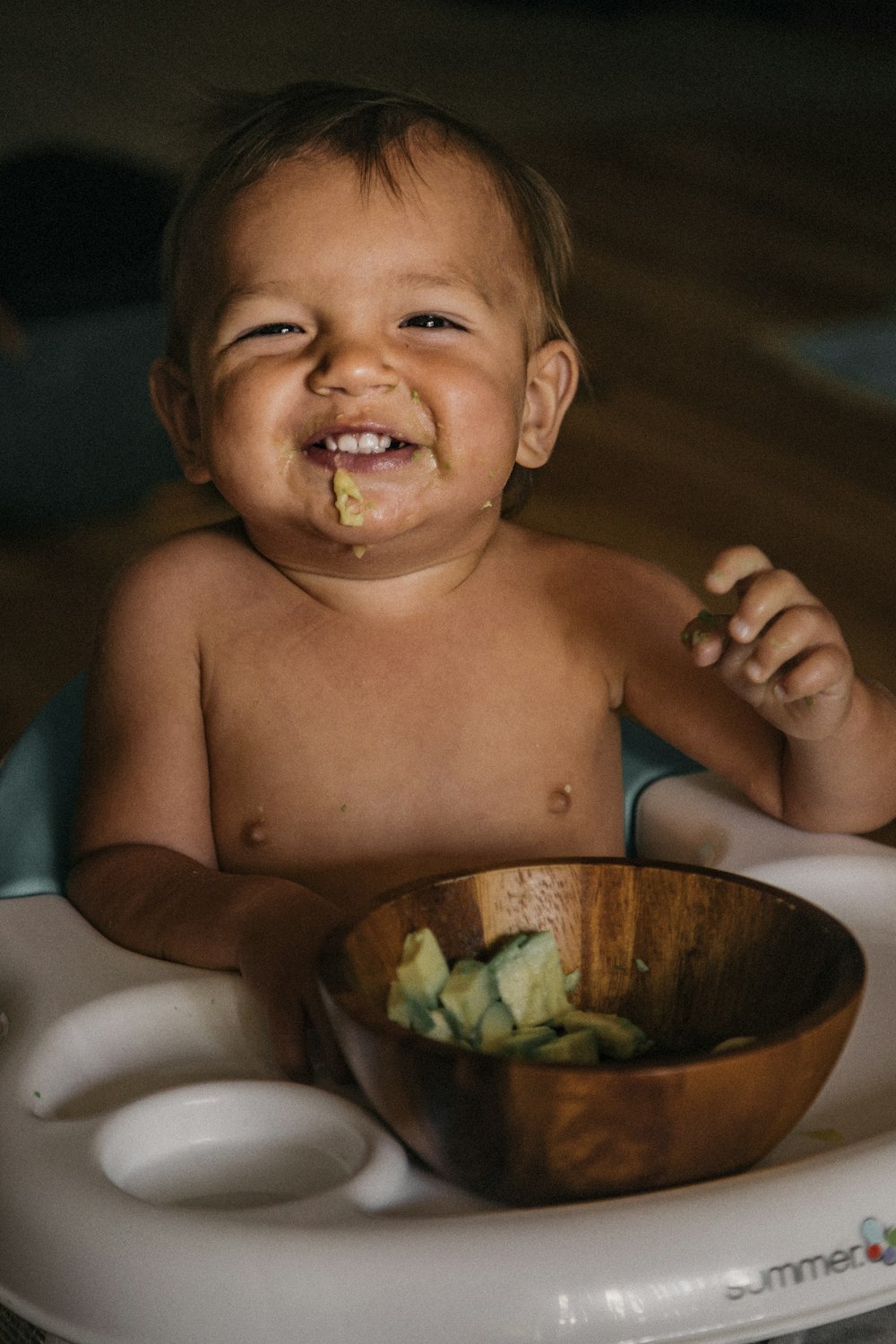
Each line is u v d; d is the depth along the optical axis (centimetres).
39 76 407
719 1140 50
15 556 193
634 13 497
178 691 77
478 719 76
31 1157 53
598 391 246
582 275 303
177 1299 48
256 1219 50
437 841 75
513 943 60
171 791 76
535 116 408
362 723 75
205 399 72
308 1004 62
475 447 70
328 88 79
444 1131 50
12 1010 65
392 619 76
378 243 69
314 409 68
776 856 75
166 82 401
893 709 75
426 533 71
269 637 76
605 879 61
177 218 78
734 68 458
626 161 376
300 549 73
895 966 69
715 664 64
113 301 195
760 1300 49
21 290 191
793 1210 50
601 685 79
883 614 176
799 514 205
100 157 221
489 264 72
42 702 156
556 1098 48
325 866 75
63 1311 50
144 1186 55
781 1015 56
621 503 208
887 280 303
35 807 81
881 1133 55
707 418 238
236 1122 57
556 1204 51
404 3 505
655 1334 48
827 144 393
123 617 78
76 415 197
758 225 334
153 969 68
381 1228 49
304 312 69
